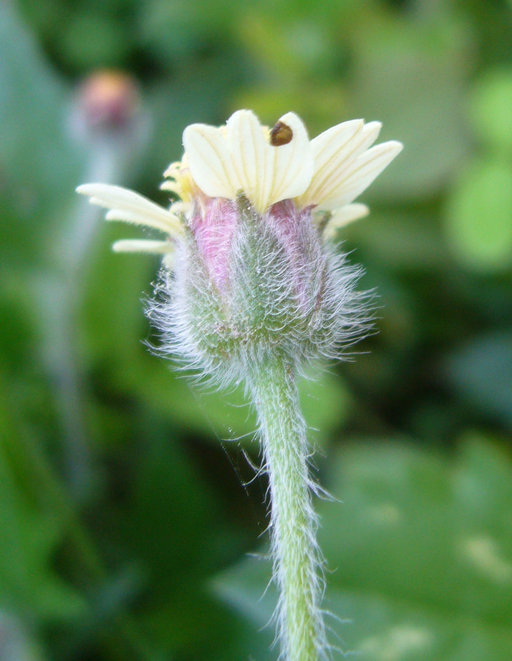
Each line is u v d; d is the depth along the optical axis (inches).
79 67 4.6
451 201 3.2
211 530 2.9
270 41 3.9
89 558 2.7
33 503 2.6
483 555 2.4
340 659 2.2
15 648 2.4
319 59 4.0
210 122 4.3
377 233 3.5
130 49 4.6
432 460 2.6
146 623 2.7
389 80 3.6
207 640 2.6
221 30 4.4
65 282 3.2
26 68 3.2
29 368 3.2
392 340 3.7
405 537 2.4
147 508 2.9
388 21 3.9
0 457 2.4
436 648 2.2
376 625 2.2
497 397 3.3
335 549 2.4
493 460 2.6
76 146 3.2
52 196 3.2
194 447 3.3
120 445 3.3
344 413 3.0
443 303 3.7
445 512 2.4
